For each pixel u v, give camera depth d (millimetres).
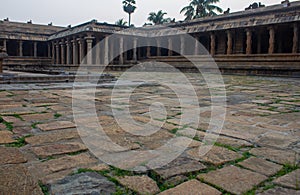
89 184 2266
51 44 41656
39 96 7711
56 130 3924
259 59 23875
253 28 25578
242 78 19266
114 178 2385
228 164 2742
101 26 31484
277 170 2592
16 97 7434
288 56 22141
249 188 2225
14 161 2701
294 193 2148
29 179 2314
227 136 3768
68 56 35844
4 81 10961
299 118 5062
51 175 2414
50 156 2873
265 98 8188
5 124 4246
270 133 3951
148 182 2320
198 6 39156
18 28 41031
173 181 2352
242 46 29500
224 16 27672
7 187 2156
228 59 26062
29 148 3113
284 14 23219
